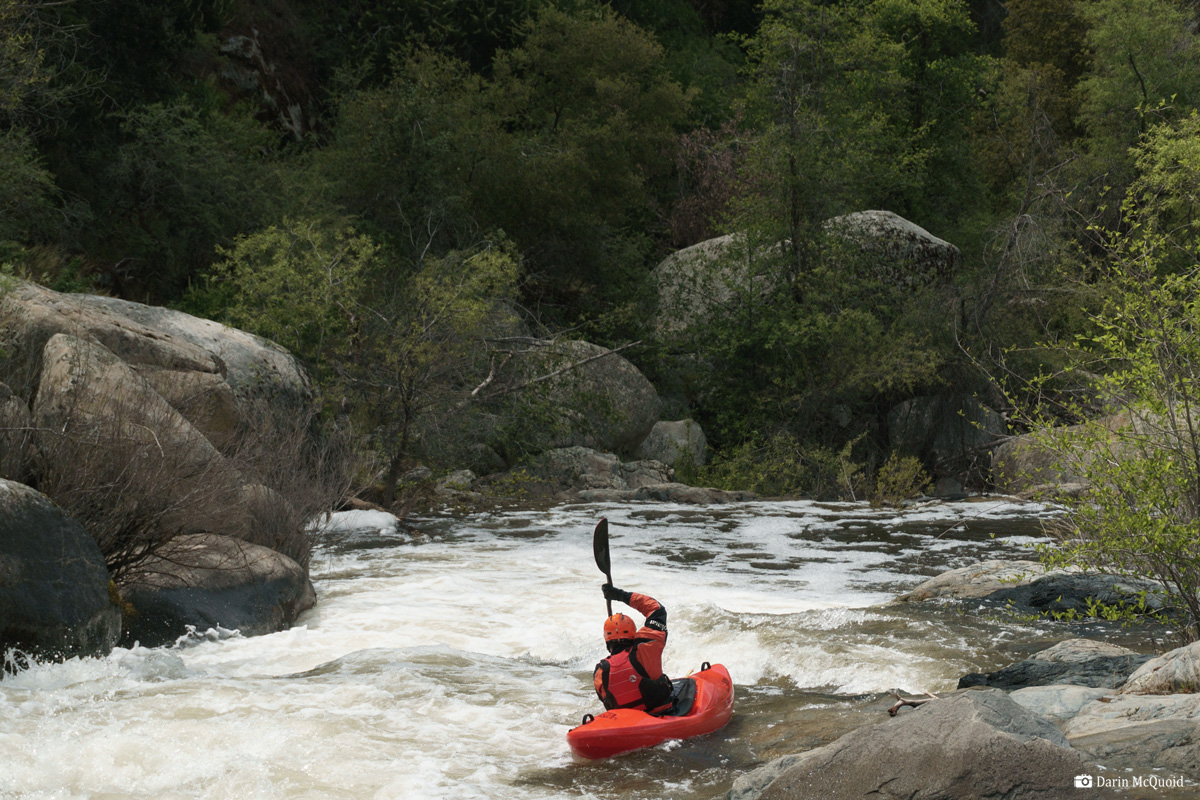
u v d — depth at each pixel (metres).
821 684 6.73
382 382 16.16
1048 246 21.64
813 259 22.66
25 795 4.36
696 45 36.81
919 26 31.62
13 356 10.66
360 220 22.50
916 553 13.05
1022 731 4.03
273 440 11.79
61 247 17.39
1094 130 29.53
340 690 6.16
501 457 19.78
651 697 5.38
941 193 31.83
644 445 22.59
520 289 25.22
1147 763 3.94
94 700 5.82
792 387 21.61
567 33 27.00
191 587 8.26
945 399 21.53
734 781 4.36
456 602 9.55
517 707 5.93
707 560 12.37
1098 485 6.42
